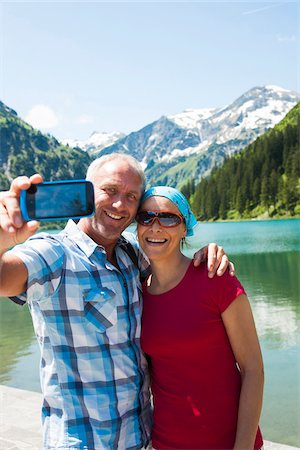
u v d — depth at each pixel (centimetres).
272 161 10656
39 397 665
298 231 6406
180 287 271
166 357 268
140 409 276
